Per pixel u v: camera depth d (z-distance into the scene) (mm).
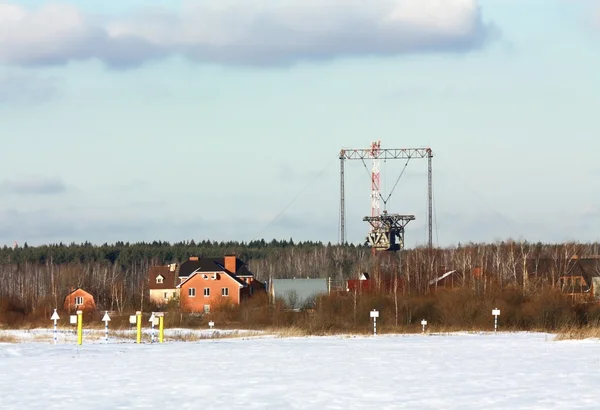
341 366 89375
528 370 82812
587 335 144875
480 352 108062
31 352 111875
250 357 101875
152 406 61125
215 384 73250
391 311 199375
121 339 153500
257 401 63094
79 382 75062
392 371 83688
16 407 60969
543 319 191500
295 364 91938
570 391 66625
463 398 63656
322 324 188375
